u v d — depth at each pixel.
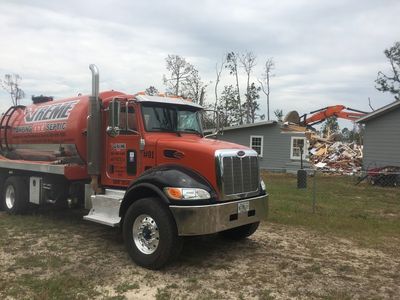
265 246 7.57
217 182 6.20
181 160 6.49
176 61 46.44
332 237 8.39
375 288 5.63
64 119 8.78
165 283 5.64
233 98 52.50
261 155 28.56
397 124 21.25
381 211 11.93
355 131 50.56
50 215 9.95
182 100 7.80
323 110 29.81
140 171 7.04
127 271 6.09
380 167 20.69
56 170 8.63
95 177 7.73
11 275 5.82
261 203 6.96
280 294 5.34
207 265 6.43
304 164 27.12
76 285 5.47
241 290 5.44
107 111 7.67
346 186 18.86
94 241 7.66
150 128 7.10
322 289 5.54
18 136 10.34
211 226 6.01
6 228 8.55
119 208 6.80
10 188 10.18
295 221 9.71
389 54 49.81
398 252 7.43
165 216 6.03
